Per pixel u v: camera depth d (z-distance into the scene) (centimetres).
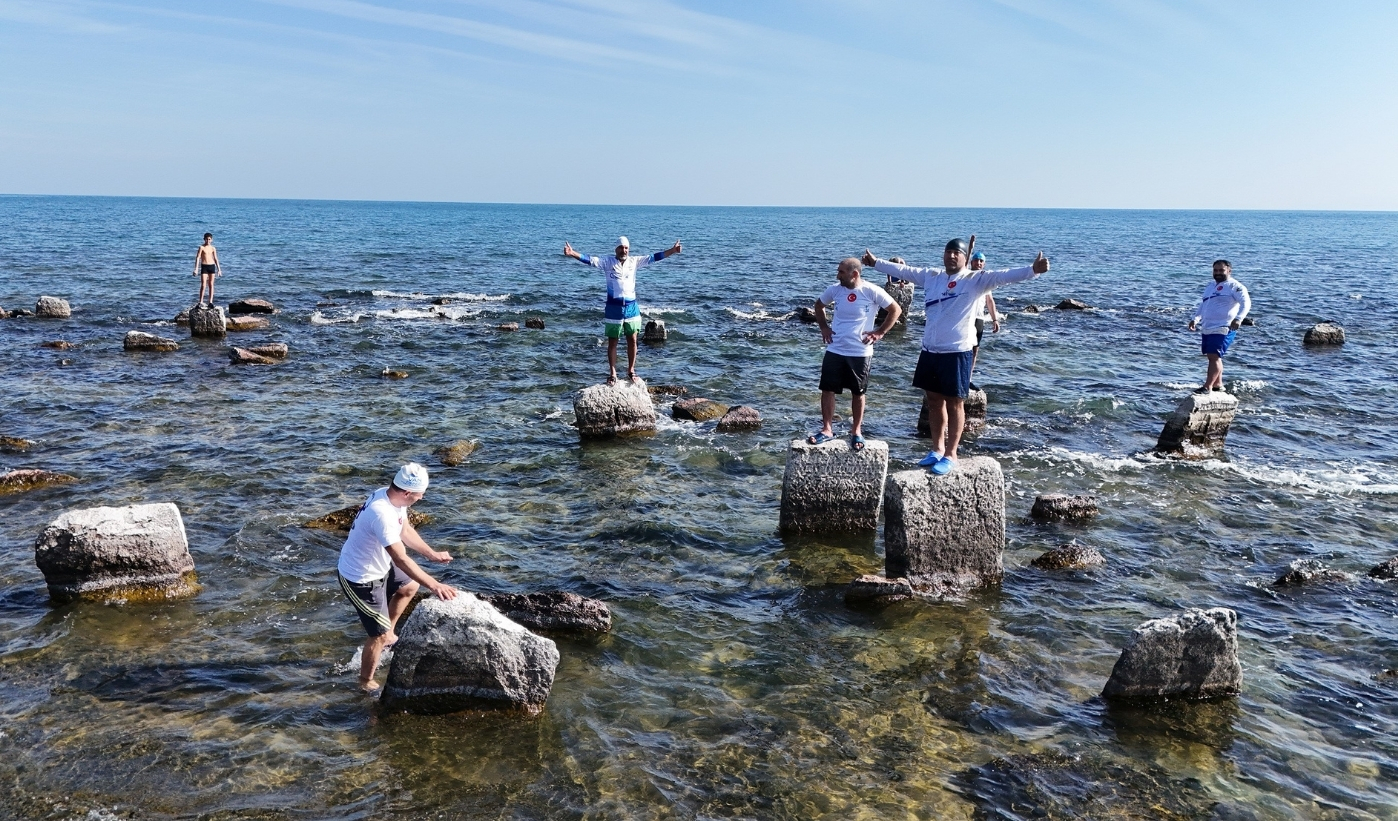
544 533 1113
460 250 6469
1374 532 1153
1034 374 2153
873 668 807
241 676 769
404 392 1873
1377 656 842
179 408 1691
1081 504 1179
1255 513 1214
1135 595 961
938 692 768
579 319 2998
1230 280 1595
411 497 731
